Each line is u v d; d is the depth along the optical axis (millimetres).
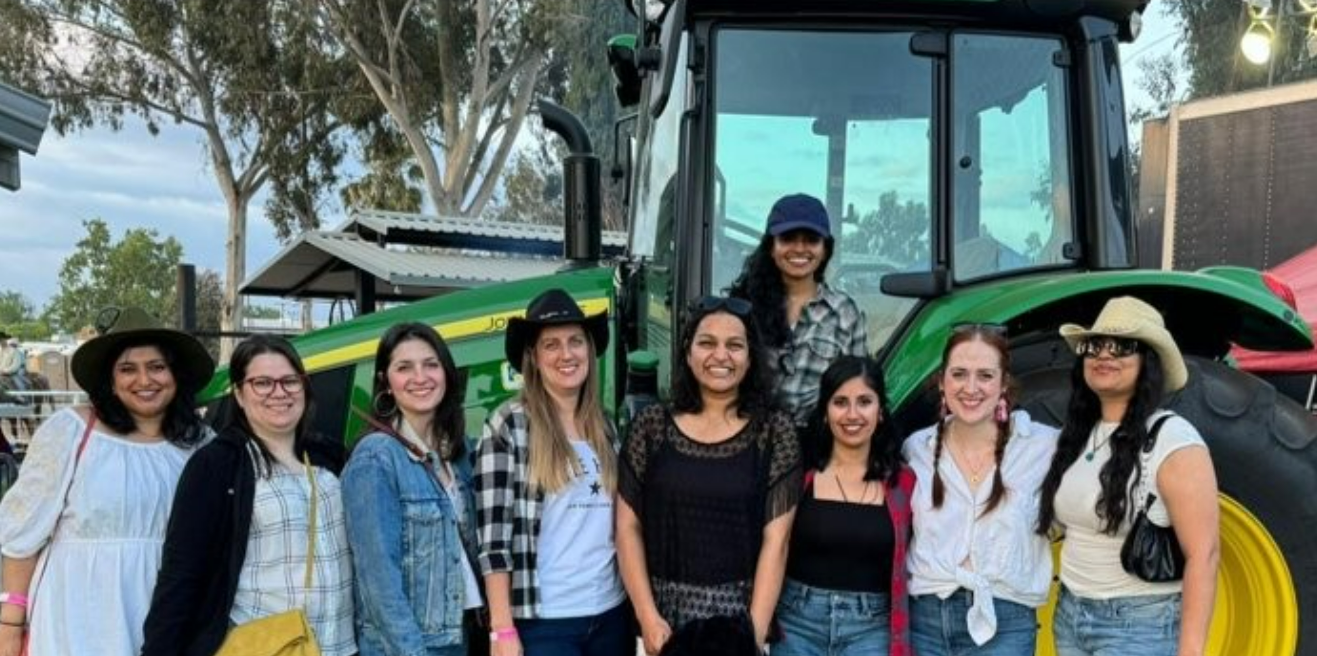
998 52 3627
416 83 19781
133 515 2783
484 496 2785
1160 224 8906
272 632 2590
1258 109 7898
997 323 3188
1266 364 6367
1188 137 8461
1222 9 19875
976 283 3596
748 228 3479
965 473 2799
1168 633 2586
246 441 2711
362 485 2656
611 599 2855
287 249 10688
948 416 2877
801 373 3057
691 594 2742
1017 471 2762
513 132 20141
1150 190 9039
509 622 2729
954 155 3580
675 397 2875
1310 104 7508
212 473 2639
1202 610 2473
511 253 11109
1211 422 3299
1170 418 2590
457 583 2732
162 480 2854
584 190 4273
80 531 2750
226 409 3996
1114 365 2598
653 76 3475
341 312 12969
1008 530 2723
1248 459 3297
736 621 2602
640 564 2803
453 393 2891
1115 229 3609
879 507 2799
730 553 2729
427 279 9406
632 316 4055
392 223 10391
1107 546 2629
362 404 3984
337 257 10195
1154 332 2557
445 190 19688
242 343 2764
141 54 20547
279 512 2672
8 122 4586
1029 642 2764
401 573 2658
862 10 3531
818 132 3529
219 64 20391
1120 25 3758
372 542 2623
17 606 2756
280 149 21562
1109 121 3619
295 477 2756
